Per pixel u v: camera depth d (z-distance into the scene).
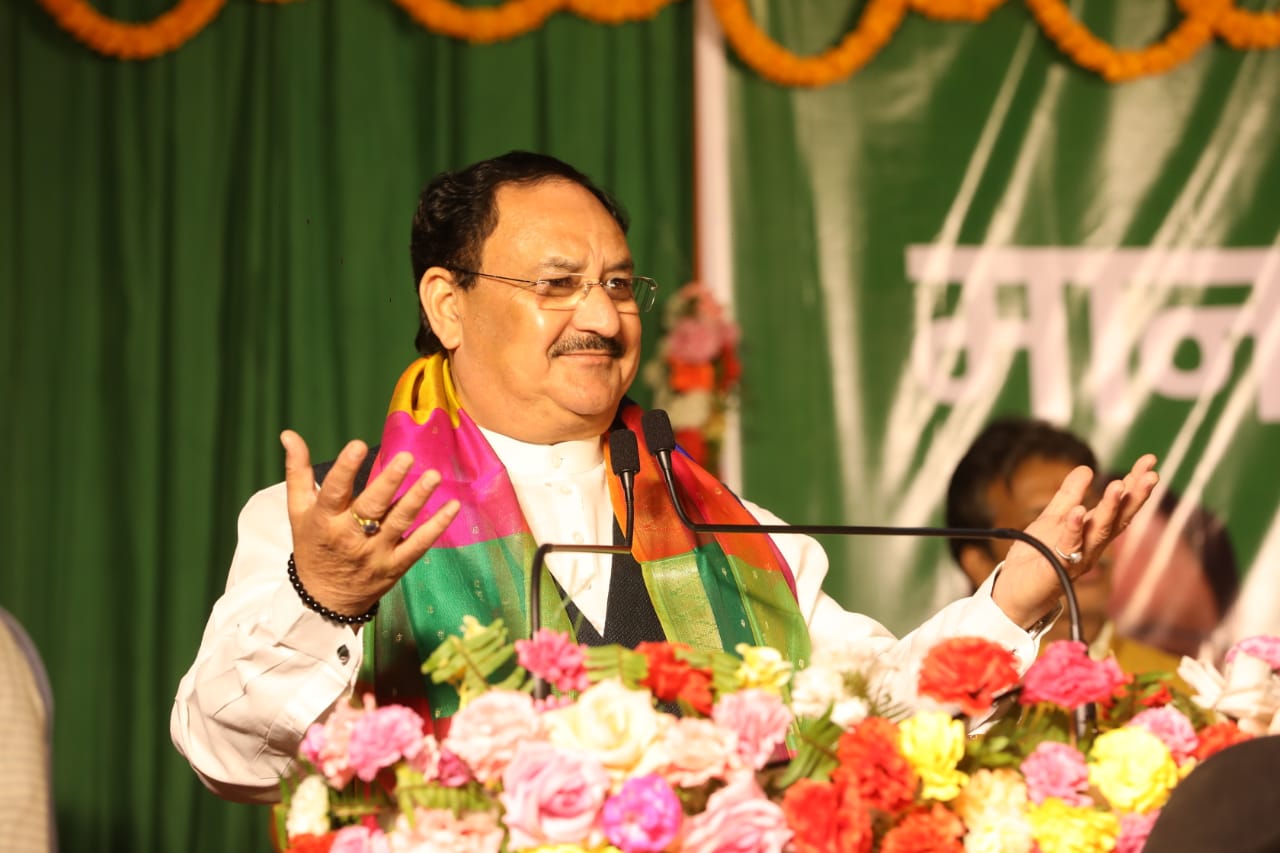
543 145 5.24
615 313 2.45
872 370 5.25
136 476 4.96
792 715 1.61
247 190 5.12
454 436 2.52
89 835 4.82
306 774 1.68
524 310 2.46
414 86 5.21
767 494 5.18
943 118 5.35
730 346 5.05
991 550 5.10
